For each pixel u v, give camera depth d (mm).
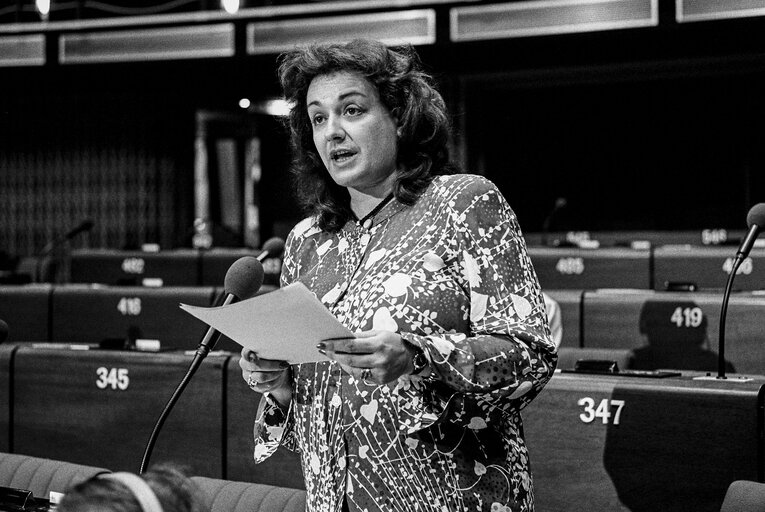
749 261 5820
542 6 10297
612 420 2803
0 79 12078
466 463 1889
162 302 5941
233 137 13422
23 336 6297
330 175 2211
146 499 988
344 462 1936
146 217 12898
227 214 13430
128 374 3803
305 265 2221
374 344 1693
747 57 10734
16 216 13156
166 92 11906
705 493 2652
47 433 3959
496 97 12883
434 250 1957
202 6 11609
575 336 4984
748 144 12109
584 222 12852
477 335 1893
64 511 990
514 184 13008
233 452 3541
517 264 1944
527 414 2928
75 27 11828
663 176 12539
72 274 8258
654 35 9945
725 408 2639
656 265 6184
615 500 2777
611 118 12664
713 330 4582
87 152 13016
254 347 1856
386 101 2107
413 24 10664
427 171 2082
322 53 2105
